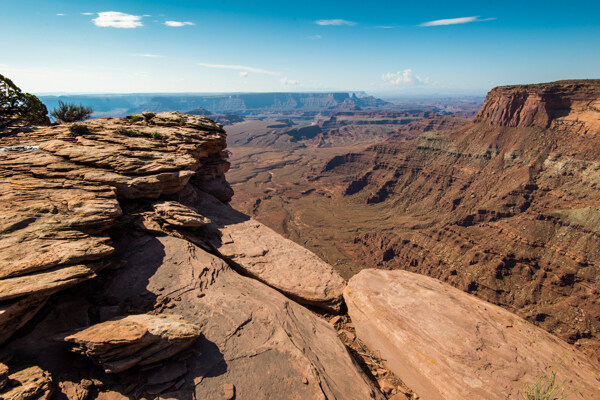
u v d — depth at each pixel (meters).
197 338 9.95
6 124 26.14
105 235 12.58
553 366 10.54
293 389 8.92
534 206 113.12
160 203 16.53
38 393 7.20
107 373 8.23
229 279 13.83
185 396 8.11
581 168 113.50
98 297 10.86
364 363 12.08
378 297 14.10
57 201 12.67
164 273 12.76
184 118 26.72
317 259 17.84
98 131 22.02
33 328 8.73
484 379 10.09
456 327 11.94
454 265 93.50
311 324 12.84
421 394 10.69
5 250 9.30
